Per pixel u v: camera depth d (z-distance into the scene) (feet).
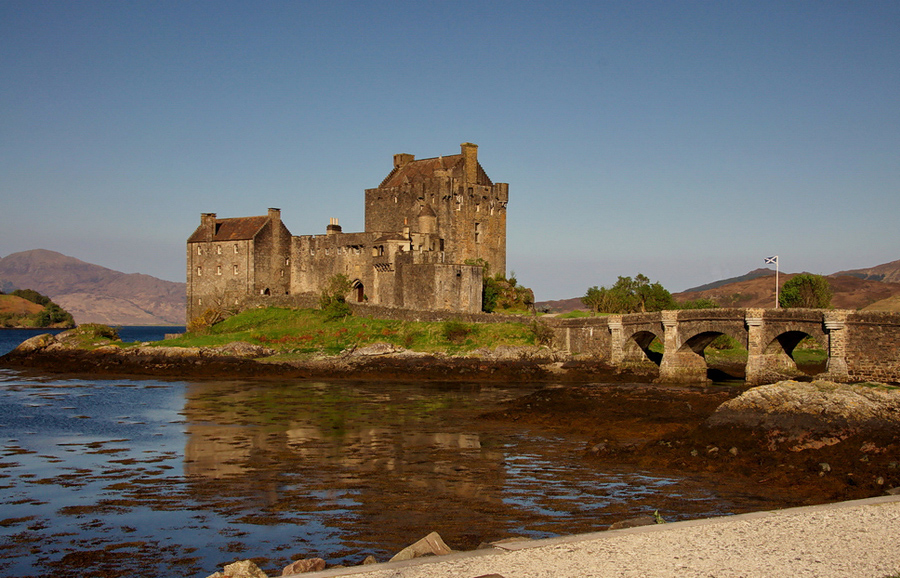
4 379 321.32
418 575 63.93
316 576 63.82
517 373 319.88
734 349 411.54
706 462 142.20
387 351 349.41
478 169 473.67
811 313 241.76
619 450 154.61
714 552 69.97
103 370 351.67
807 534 75.36
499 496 121.19
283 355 360.07
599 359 329.31
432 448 163.63
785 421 147.33
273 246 477.77
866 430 138.10
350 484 130.11
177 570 89.10
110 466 145.59
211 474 138.41
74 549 96.78
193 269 484.74
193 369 340.59
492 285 445.37
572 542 73.56
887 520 80.33
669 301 442.50
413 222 455.63
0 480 134.00
